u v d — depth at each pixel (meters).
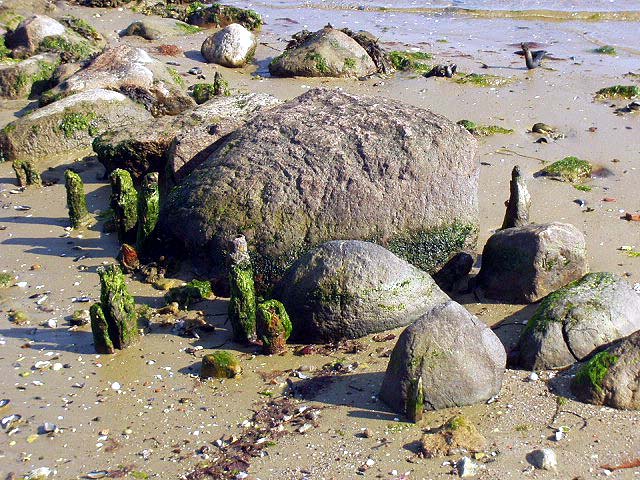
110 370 9.45
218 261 11.22
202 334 10.11
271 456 8.00
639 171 14.09
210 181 11.58
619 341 8.75
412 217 11.07
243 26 23.06
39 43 20.47
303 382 9.10
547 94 17.80
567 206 12.99
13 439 8.39
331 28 20.22
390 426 8.29
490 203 13.21
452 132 11.72
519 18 24.09
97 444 8.29
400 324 9.91
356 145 11.46
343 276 9.73
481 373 8.52
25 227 12.87
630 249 11.64
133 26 22.72
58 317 10.50
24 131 15.26
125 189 11.95
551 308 9.38
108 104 15.91
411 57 20.53
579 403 8.47
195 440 8.28
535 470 7.59
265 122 12.23
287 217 11.07
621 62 19.86
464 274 11.15
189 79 19.50
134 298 10.92
